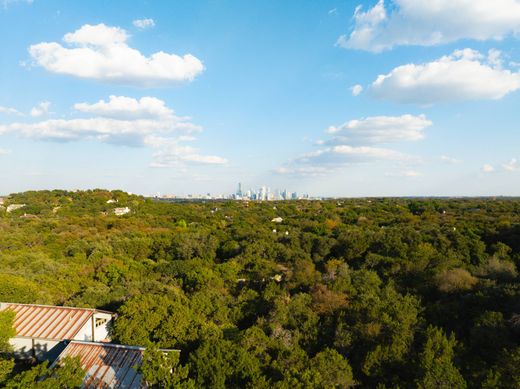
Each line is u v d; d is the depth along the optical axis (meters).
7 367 14.70
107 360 18.77
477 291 28.48
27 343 22.41
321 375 17.77
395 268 36.66
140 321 22.83
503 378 16.84
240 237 59.16
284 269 42.66
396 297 28.20
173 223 76.69
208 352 18.06
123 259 44.94
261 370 18.19
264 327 25.22
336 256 46.81
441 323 25.39
